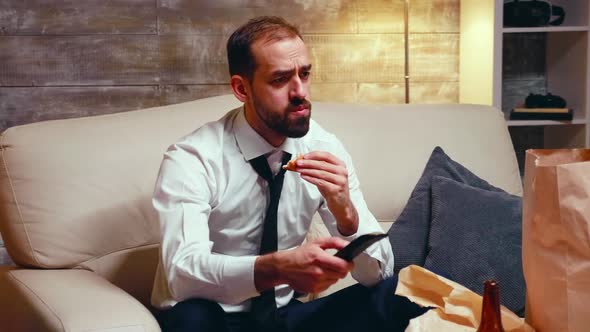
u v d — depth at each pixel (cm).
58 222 183
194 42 298
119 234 189
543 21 295
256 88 166
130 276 190
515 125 321
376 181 216
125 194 191
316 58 306
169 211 161
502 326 113
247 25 169
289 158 176
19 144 189
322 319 162
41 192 185
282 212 177
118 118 204
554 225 114
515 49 334
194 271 150
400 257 199
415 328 123
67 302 151
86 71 294
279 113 164
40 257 181
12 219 184
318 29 305
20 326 161
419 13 309
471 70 301
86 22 292
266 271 144
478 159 224
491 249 192
